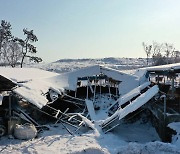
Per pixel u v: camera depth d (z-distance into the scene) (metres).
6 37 52.00
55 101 20.98
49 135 14.77
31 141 13.59
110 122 15.49
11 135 14.04
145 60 105.69
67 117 17.78
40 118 18.31
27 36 49.78
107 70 23.31
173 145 10.54
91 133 14.93
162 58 67.56
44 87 18.70
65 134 14.99
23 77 21.17
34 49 50.38
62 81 22.50
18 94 14.80
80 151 10.66
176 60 67.00
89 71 23.23
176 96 17.36
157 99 18.25
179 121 13.74
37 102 14.74
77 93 23.89
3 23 51.56
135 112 18.48
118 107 20.00
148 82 21.14
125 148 10.70
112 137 14.29
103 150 10.73
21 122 15.78
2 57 52.91
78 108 21.33
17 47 53.19
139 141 14.37
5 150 12.23
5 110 15.83
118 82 23.78
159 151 10.15
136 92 19.20
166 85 20.22
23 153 11.90
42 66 82.12
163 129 13.88
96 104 21.83
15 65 54.75
